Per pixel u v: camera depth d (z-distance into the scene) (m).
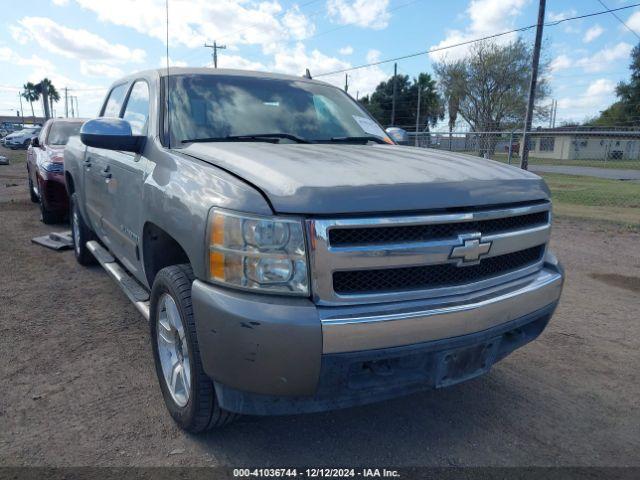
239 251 2.19
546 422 3.05
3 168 21.08
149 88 3.73
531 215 2.86
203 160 2.72
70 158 5.51
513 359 3.92
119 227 3.80
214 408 2.54
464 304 2.41
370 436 2.85
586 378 3.63
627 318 4.83
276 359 2.13
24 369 3.48
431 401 3.25
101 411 2.99
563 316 4.87
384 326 2.21
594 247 7.89
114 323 4.30
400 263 2.27
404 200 2.28
